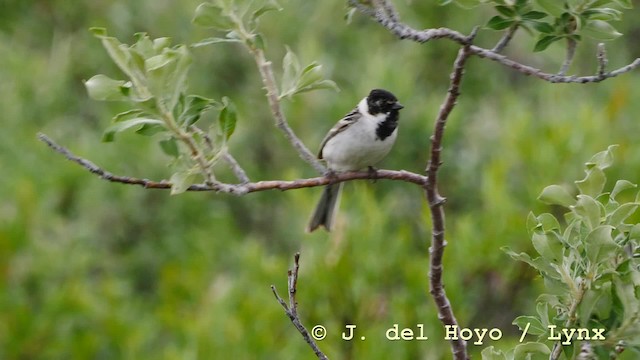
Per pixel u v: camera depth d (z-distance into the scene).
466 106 15.64
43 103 15.24
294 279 7.12
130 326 12.60
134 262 14.95
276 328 10.94
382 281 10.71
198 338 10.78
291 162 15.54
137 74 6.56
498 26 7.01
